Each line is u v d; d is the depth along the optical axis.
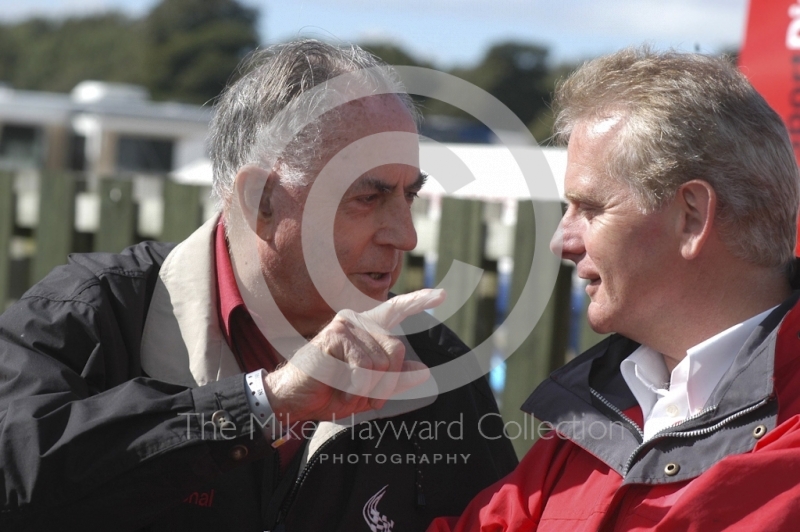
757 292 3.59
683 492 3.39
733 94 3.51
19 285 9.16
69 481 3.44
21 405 3.57
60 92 109.25
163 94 92.38
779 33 5.70
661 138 3.49
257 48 4.48
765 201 3.47
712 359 3.58
